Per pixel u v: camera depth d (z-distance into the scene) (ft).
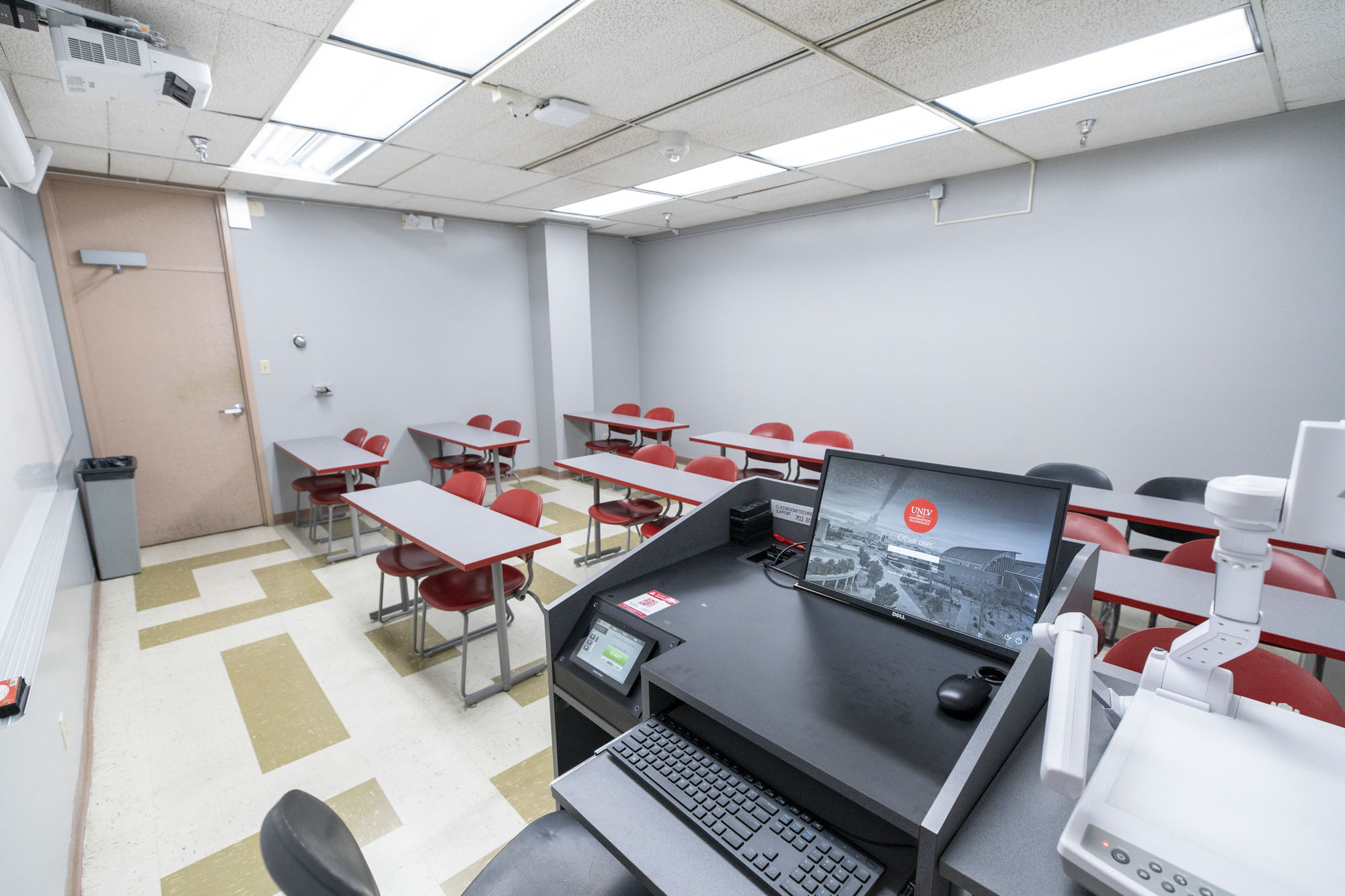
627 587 4.40
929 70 7.88
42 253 11.93
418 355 17.71
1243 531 2.26
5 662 4.47
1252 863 1.80
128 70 6.23
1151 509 8.82
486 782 6.52
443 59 7.48
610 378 22.39
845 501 4.15
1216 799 2.03
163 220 13.33
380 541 14.32
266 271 14.78
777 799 2.78
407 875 5.38
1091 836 1.98
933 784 2.45
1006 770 2.63
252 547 13.87
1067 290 12.39
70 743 6.07
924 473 3.80
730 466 11.73
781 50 7.28
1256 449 10.64
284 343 15.25
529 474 20.80
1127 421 11.98
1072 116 9.71
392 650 9.26
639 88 8.35
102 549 11.81
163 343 13.64
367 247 16.39
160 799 6.26
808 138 10.88
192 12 6.28
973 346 13.98
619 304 22.31
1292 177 9.75
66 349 12.39
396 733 7.32
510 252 19.38
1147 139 11.01
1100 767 2.21
